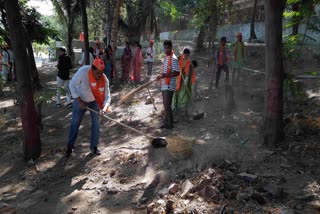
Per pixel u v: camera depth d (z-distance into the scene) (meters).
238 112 7.70
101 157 6.04
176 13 14.59
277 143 5.50
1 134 7.88
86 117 8.87
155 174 5.20
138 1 22.81
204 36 17.88
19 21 5.89
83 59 12.66
